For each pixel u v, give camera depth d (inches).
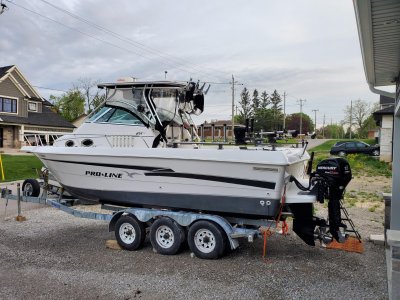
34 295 167.6
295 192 209.9
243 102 3193.9
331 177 199.6
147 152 224.1
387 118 922.1
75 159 247.9
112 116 260.1
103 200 250.2
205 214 218.4
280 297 165.8
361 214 339.6
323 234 209.6
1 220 313.6
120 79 265.7
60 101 1947.6
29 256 222.1
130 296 166.9
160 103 256.2
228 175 209.0
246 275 191.6
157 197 229.3
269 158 197.2
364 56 211.3
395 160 238.1
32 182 322.7
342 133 3467.0
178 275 191.5
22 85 1229.1
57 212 343.6
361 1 137.6
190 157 213.3
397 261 124.3
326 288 175.3
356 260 215.0
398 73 250.7
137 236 229.5
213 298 165.2
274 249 235.8
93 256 222.5
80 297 165.6
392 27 165.0
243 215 216.8
